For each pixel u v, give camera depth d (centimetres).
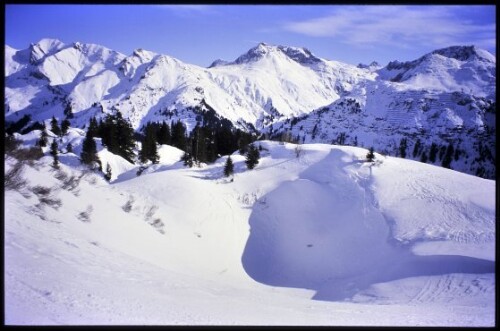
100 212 1914
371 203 3603
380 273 2405
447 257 2309
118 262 1290
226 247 2891
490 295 1756
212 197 3669
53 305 743
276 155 5231
